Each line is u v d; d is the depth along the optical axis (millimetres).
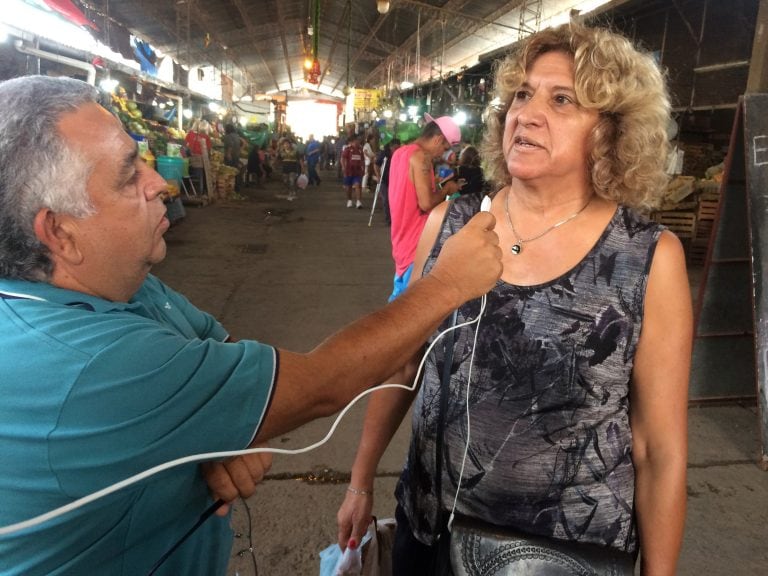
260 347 860
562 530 1195
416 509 1338
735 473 2939
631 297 1148
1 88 855
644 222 1192
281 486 2762
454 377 1246
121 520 843
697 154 8500
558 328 1169
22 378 751
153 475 795
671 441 1181
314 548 2365
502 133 1389
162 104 14617
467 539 1186
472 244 1025
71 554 805
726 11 7832
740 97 3133
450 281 991
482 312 1197
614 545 1210
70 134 837
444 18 17688
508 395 1198
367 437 1525
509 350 1195
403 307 950
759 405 3025
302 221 11000
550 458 1189
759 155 3021
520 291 1201
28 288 878
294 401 844
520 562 1147
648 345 1173
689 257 7656
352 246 8734
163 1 15898
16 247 856
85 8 12281
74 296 886
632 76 1146
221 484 979
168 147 10531
